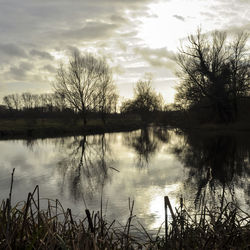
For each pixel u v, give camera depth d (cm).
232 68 3288
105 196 775
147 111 6925
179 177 1007
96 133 3694
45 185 917
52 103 7012
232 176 997
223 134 2817
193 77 3219
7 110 7738
